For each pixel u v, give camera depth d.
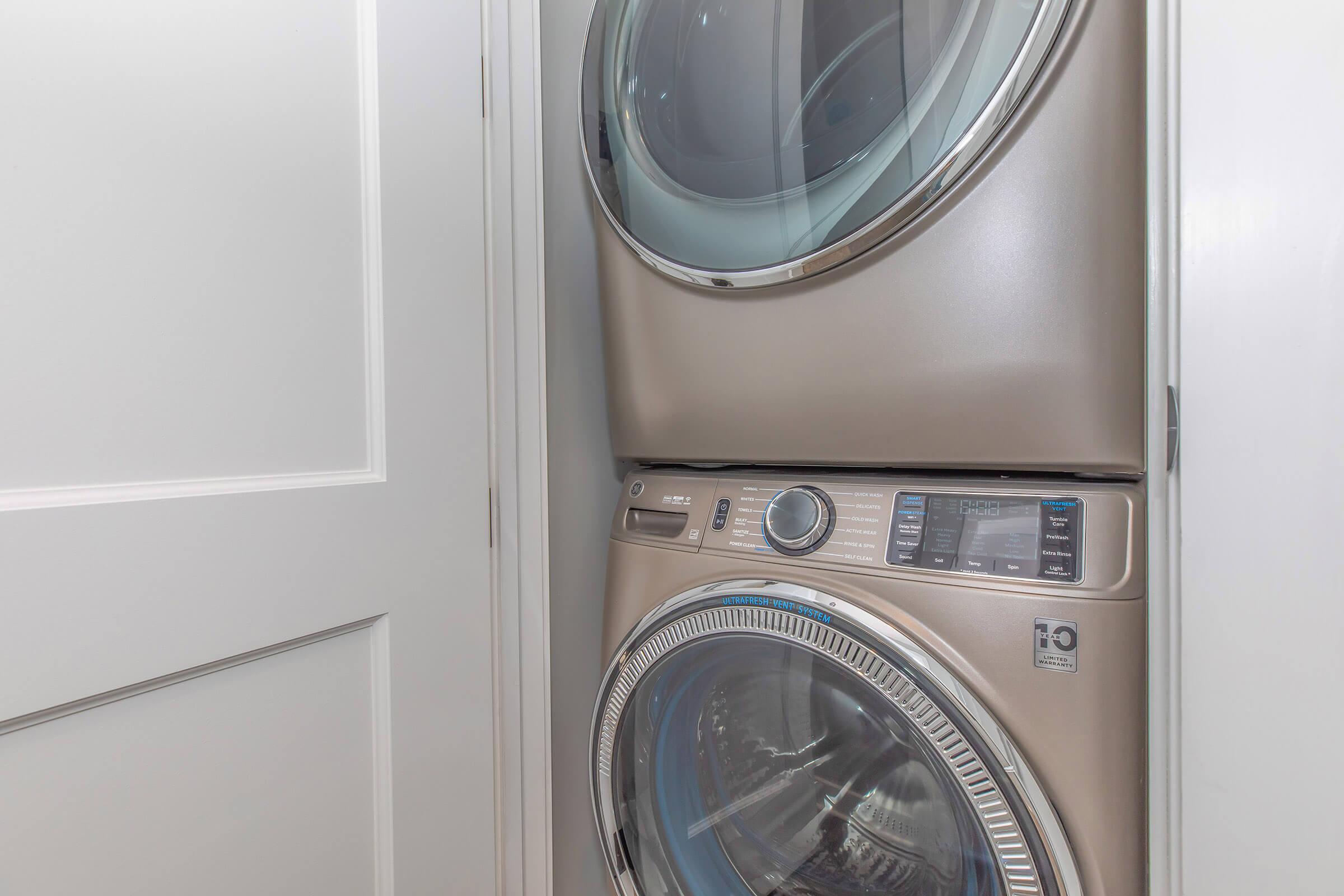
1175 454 0.54
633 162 0.80
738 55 0.70
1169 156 0.54
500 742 0.83
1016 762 0.53
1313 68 0.50
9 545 0.44
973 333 0.58
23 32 0.45
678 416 0.78
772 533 0.68
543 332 0.89
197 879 0.54
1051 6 0.52
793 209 0.66
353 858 0.66
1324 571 0.50
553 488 0.96
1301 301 0.51
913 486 0.64
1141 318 0.53
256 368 0.59
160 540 0.52
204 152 0.55
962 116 0.56
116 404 0.50
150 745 0.52
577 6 1.02
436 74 0.76
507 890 0.83
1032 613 0.54
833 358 0.66
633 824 0.81
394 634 0.70
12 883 0.45
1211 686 0.53
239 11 0.58
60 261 0.47
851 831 0.66
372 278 0.69
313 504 0.62
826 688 0.66
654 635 0.75
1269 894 0.51
